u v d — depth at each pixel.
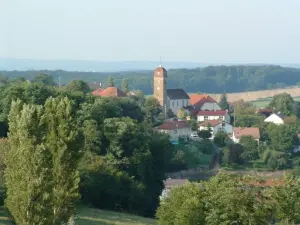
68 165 103.75
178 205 135.00
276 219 121.31
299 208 116.38
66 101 104.62
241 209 115.19
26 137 100.12
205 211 127.19
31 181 98.75
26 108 101.31
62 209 103.31
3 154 136.50
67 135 103.38
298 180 121.75
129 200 197.88
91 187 189.00
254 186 117.75
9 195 101.81
